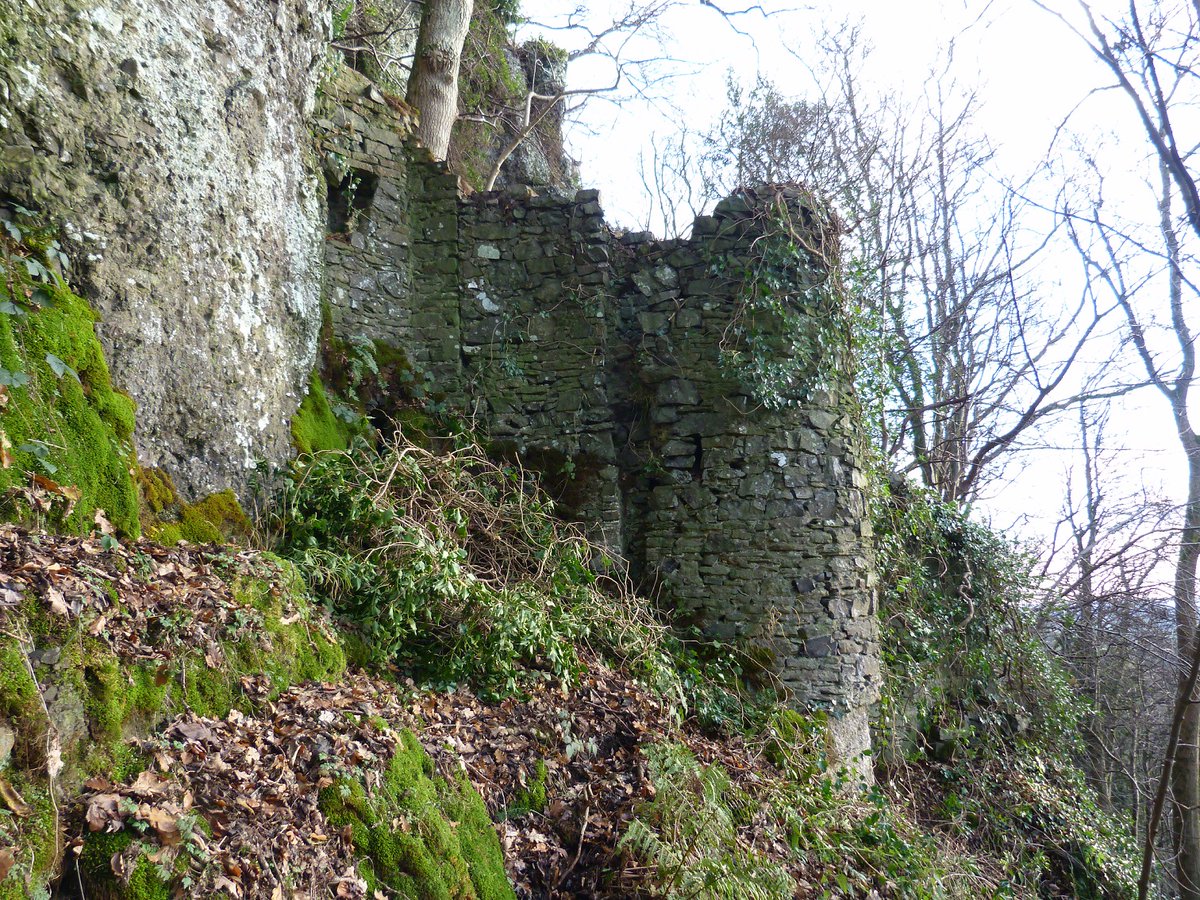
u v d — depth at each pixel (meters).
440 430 7.00
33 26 4.07
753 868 4.46
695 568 6.75
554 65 15.49
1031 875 7.99
